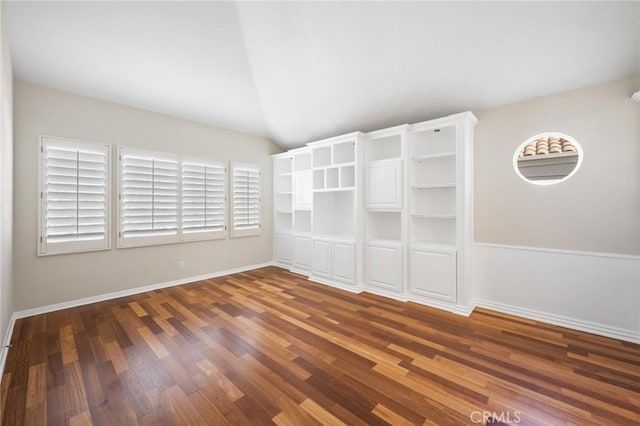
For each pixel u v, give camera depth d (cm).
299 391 174
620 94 245
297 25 236
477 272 321
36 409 158
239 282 417
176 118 400
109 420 151
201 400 166
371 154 391
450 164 340
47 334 248
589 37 213
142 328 262
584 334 251
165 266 390
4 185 203
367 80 304
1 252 187
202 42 251
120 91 324
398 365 202
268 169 522
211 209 436
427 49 248
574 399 166
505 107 302
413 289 334
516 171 296
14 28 223
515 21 210
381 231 408
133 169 357
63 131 310
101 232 332
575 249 265
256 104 373
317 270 425
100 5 209
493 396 169
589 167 258
